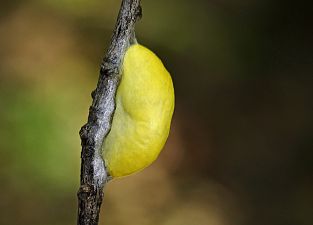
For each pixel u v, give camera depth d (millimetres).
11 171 639
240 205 769
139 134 255
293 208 775
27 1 854
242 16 929
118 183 722
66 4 851
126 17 256
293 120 884
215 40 885
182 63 865
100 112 256
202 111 853
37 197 636
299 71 933
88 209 258
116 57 256
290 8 978
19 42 809
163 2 865
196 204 748
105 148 257
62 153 662
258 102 890
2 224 610
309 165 832
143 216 709
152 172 757
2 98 686
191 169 792
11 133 658
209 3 907
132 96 255
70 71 776
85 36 833
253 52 915
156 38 849
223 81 882
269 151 845
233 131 853
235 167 814
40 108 688
